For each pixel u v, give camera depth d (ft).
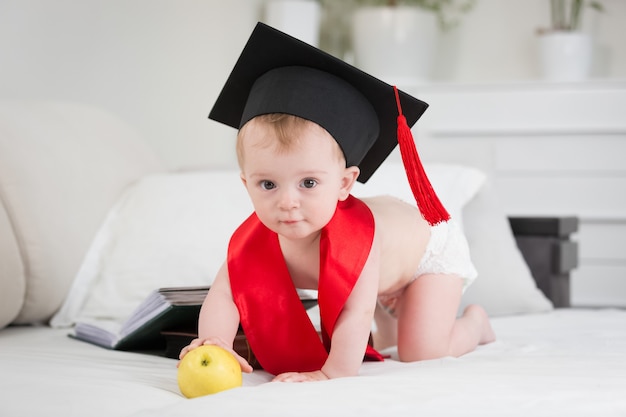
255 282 4.56
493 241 8.35
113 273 6.98
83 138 7.77
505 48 15.53
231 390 3.59
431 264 5.33
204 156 12.17
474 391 3.57
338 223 4.50
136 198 7.53
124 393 3.71
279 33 4.24
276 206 4.16
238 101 4.78
